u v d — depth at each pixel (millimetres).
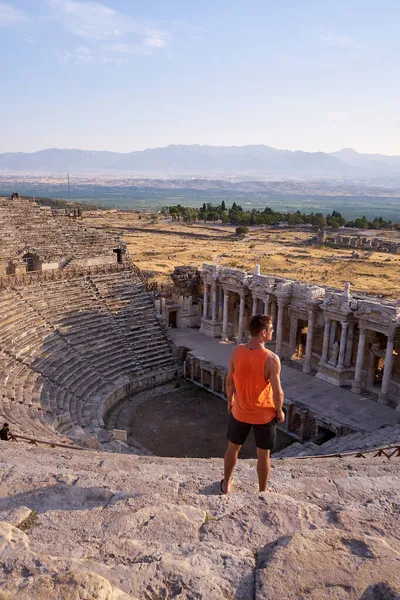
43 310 51656
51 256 58844
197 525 7340
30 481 9117
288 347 54562
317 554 6133
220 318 62656
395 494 8594
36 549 6742
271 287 53406
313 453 36531
